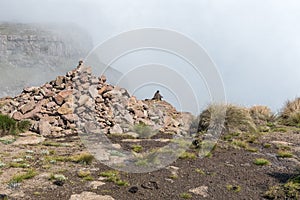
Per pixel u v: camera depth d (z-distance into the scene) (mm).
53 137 12219
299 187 7980
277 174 9125
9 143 10859
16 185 7406
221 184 8359
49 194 7156
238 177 8867
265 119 15977
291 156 10656
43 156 9562
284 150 11352
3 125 12148
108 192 7434
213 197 7660
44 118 13477
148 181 8164
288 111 16656
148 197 7391
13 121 12555
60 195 7152
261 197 7797
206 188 8062
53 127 12883
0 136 11695
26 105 13844
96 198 7102
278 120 16125
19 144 10836
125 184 7855
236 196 7785
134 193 7512
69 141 11562
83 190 7441
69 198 7039
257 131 13336
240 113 13656
